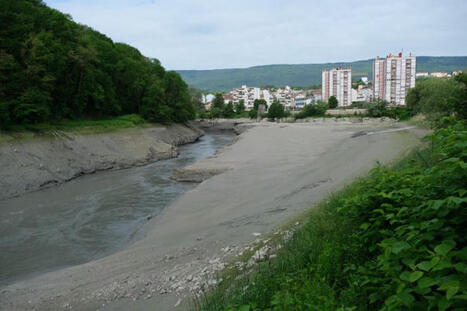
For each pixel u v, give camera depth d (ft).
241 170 98.12
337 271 19.61
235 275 26.43
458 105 50.01
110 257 45.21
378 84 503.61
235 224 47.73
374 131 184.75
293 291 18.21
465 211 13.44
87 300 29.45
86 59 171.73
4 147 105.70
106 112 212.23
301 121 409.69
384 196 18.88
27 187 94.84
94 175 118.73
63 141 129.70
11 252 52.03
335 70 611.88
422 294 11.12
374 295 14.55
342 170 75.20
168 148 177.27
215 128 421.18
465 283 10.05
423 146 59.06
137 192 89.25
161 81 284.41
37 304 30.89
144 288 29.48
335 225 26.50
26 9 149.28
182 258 36.68
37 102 130.82
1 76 122.21
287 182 74.69
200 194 75.31
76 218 68.18
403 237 14.94
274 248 29.86
